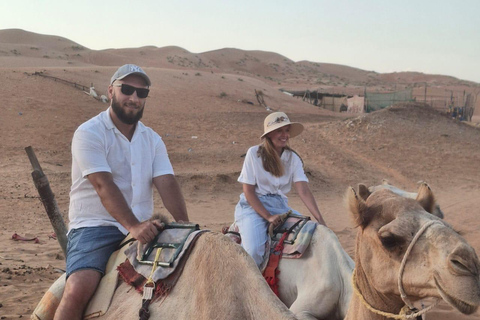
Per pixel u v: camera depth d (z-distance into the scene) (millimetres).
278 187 5949
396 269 2941
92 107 38375
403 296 2906
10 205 17641
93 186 3875
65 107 37188
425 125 35406
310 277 5066
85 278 3633
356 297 3363
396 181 24844
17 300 7848
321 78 171250
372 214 3135
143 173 4152
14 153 26656
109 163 4004
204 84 60250
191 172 23297
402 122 35188
